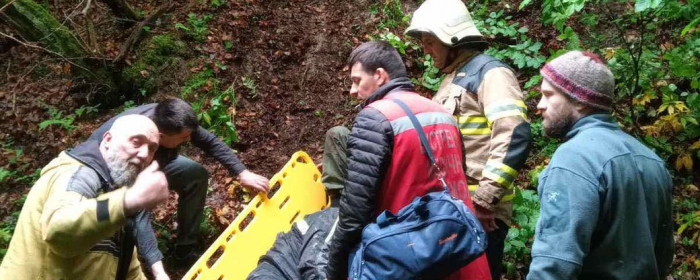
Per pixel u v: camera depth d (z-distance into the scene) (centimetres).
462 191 243
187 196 366
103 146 221
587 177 187
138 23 610
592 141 193
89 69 557
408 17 620
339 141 371
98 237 189
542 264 186
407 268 214
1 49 620
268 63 579
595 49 514
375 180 227
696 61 407
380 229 223
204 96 534
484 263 250
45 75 590
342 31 609
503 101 271
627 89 441
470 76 286
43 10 546
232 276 329
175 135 280
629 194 190
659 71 439
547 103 204
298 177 380
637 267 193
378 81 252
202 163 478
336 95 551
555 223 187
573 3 365
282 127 523
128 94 570
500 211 291
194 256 387
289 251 321
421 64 570
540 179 200
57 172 213
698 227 405
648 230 194
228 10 628
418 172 230
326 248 304
